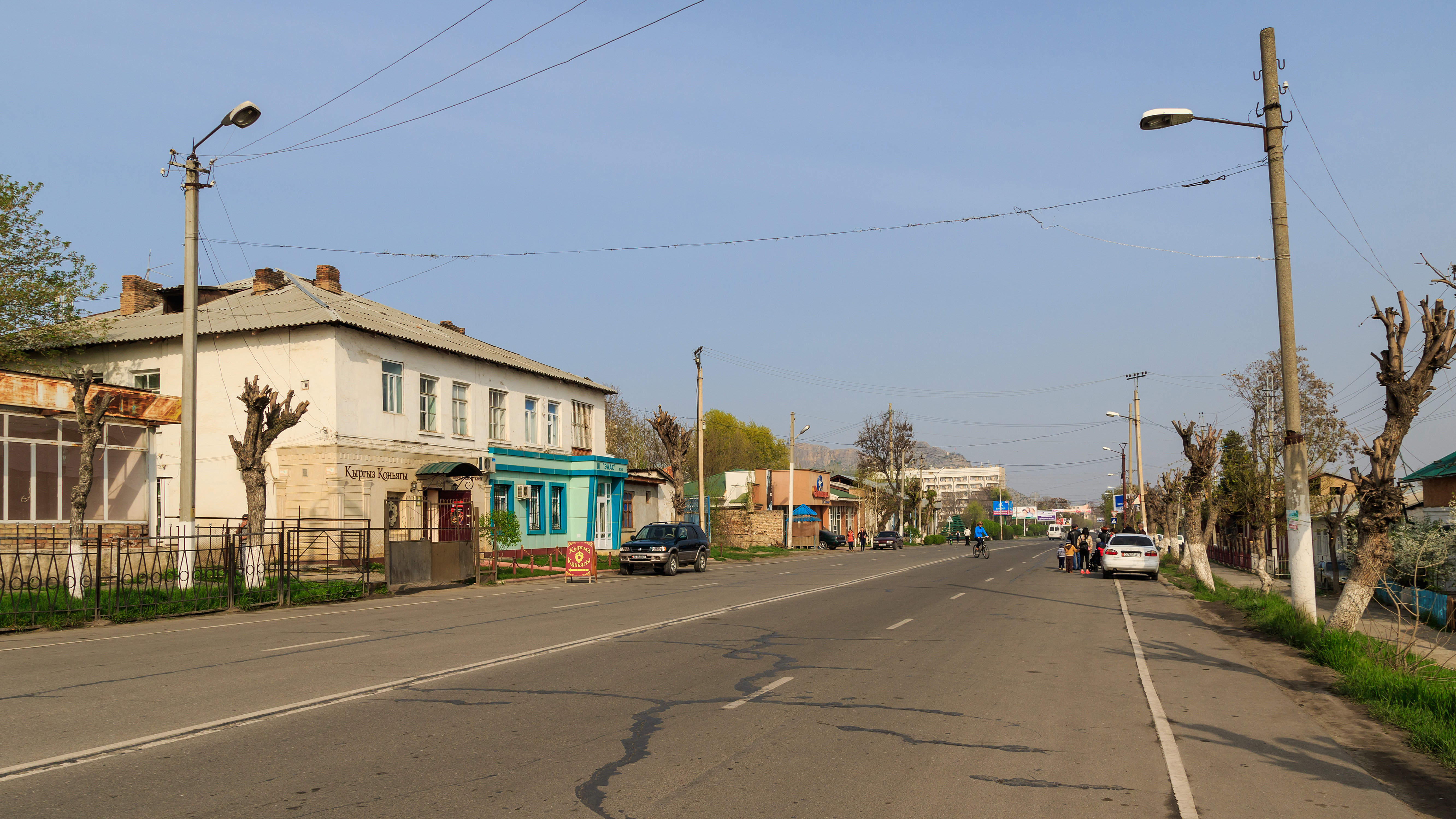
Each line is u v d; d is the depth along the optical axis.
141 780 6.47
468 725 8.30
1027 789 6.61
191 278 20.44
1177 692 10.59
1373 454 14.23
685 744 7.73
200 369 30.97
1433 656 13.08
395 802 6.06
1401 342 14.21
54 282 28.38
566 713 8.88
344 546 28.98
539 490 40.69
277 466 29.73
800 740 7.93
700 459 45.81
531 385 41.06
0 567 17.64
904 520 92.56
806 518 73.81
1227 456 38.97
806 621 17.30
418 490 32.81
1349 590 14.14
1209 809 6.23
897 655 12.97
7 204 27.56
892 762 7.25
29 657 12.62
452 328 43.38
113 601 17.83
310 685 10.22
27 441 21.98
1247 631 16.92
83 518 18.81
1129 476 82.44
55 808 5.85
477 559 28.69
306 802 6.04
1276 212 15.78
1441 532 20.08
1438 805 6.43
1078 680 11.23
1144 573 32.56
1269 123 15.79
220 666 11.59
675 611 19.12
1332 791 6.73
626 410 81.56
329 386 29.41
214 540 29.75
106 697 9.48
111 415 23.75
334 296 35.31
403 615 18.77
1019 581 30.77
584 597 23.36
